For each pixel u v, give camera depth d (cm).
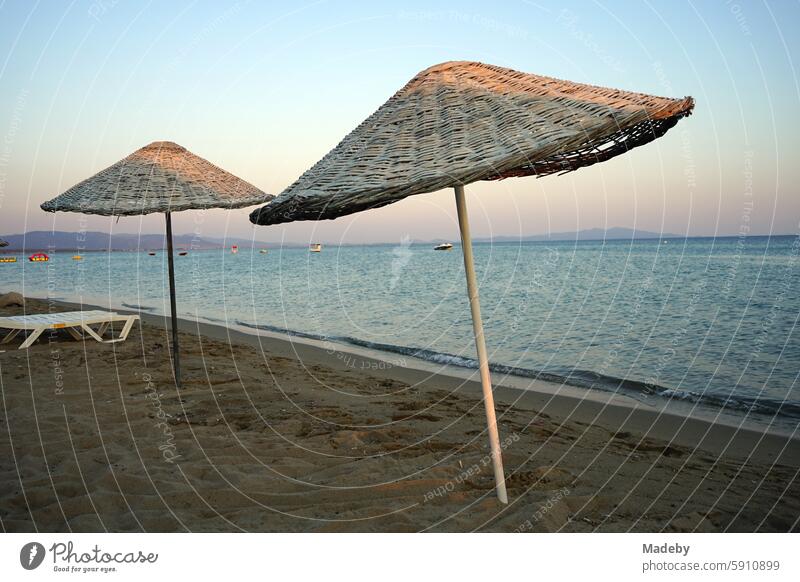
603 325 1162
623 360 854
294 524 290
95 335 866
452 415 527
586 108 234
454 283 2272
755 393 664
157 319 1430
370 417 505
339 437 431
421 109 273
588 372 785
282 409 521
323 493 327
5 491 325
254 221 285
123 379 619
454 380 746
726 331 1044
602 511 314
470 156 221
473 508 302
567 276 2350
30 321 831
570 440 464
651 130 309
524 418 536
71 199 509
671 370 786
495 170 213
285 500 320
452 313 1441
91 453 386
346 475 350
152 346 856
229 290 2348
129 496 317
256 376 672
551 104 245
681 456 437
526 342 1025
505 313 1398
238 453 393
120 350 804
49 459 379
